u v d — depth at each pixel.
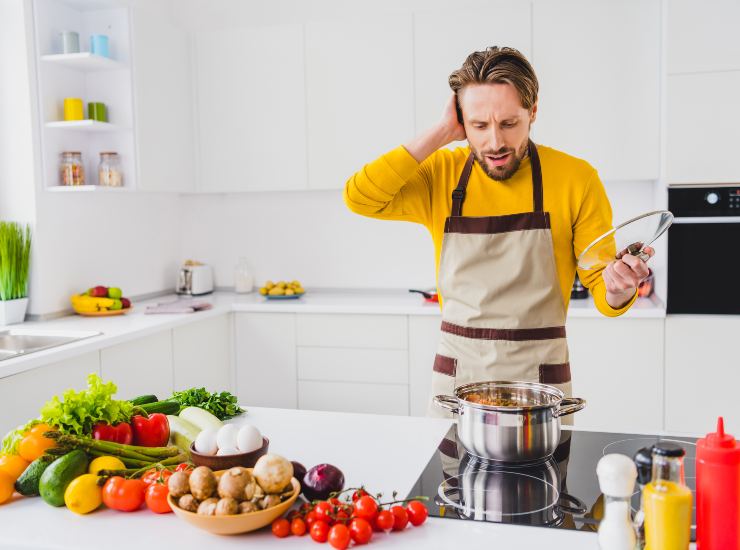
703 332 3.12
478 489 1.26
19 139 3.10
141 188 3.43
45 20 3.16
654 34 3.27
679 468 0.94
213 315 3.48
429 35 3.51
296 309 3.56
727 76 3.05
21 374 2.36
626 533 0.96
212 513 1.08
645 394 3.18
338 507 1.10
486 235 1.84
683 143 3.11
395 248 3.98
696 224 3.11
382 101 3.61
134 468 1.31
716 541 0.93
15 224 3.07
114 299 3.32
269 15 4.02
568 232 1.84
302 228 4.12
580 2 3.32
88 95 3.43
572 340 3.21
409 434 1.58
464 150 1.96
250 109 3.80
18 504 1.26
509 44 3.42
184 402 1.68
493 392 1.51
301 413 1.77
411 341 3.42
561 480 1.30
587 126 3.37
